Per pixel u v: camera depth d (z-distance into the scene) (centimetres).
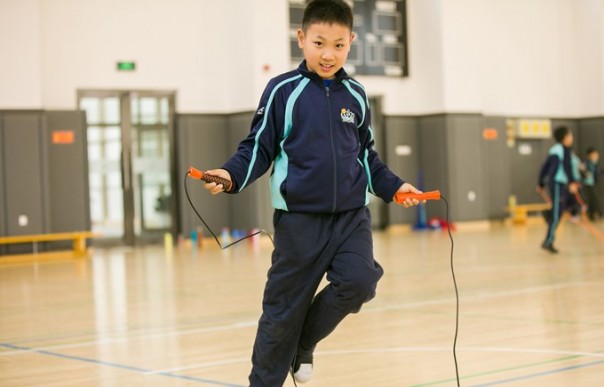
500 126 2453
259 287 1150
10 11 1842
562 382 517
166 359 651
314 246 414
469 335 706
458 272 1232
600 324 740
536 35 2553
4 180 1845
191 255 1786
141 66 2053
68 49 1983
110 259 1772
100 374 602
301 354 443
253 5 2056
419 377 548
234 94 2127
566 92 2614
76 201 1941
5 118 1842
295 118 417
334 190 413
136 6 2047
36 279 1394
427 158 2369
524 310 841
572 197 1591
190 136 2092
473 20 2409
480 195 2375
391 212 2334
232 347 694
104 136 2033
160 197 2086
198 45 2109
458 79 2342
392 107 2350
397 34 2352
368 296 412
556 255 1446
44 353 700
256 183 2066
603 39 2561
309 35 414
